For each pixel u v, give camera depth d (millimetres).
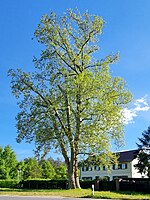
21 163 73062
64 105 38562
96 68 38719
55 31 39312
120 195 28438
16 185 55031
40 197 27578
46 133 38281
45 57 39469
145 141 66125
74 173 39062
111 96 37375
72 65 39438
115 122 37344
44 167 77375
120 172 75625
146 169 64312
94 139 36906
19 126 39344
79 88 36812
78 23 39438
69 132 38312
